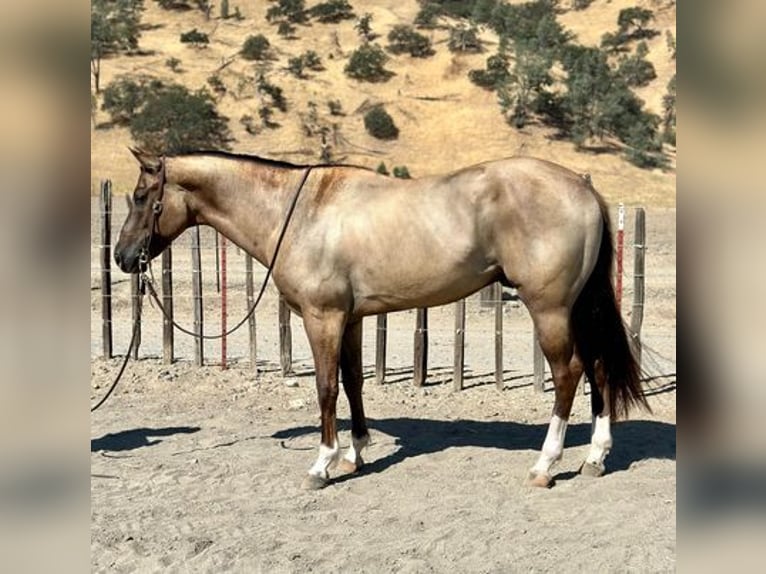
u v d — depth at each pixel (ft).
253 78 167.84
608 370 21.68
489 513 19.63
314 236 21.13
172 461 23.84
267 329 44.98
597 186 136.15
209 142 149.28
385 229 20.79
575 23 208.54
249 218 22.04
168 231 22.66
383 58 173.27
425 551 17.66
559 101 159.33
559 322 20.29
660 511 19.52
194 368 34.22
